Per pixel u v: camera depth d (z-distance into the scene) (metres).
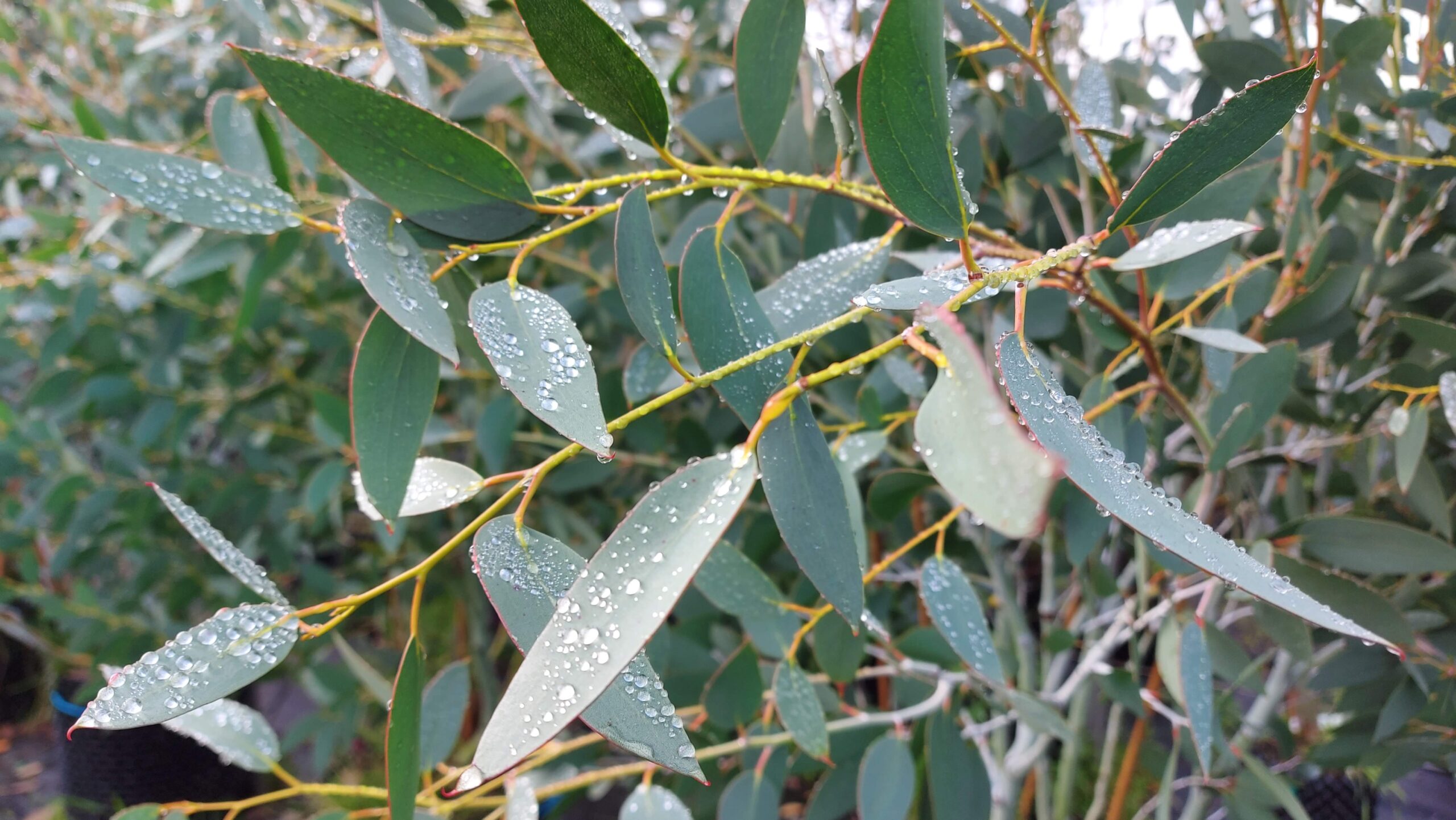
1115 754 0.84
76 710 0.96
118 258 0.76
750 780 0.50
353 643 0.86
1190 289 0.38
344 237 0.26
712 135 0.55
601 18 0.24
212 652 0.25
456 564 0.96
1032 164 0.50
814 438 0.25
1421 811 0.70
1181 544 0.20
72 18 0.86
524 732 0.20
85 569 1.07
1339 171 0.49
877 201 0.31
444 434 0.78
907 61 0.23
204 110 0.76
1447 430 0.50
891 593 0.65
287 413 1.00
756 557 0.62
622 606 0.21
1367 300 0.49
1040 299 0.47
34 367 1.08
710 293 0.27
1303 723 0.83
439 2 0.45
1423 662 0.47
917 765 0.60
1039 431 0.20
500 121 0.71
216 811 1.01
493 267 0.74
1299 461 0.53
